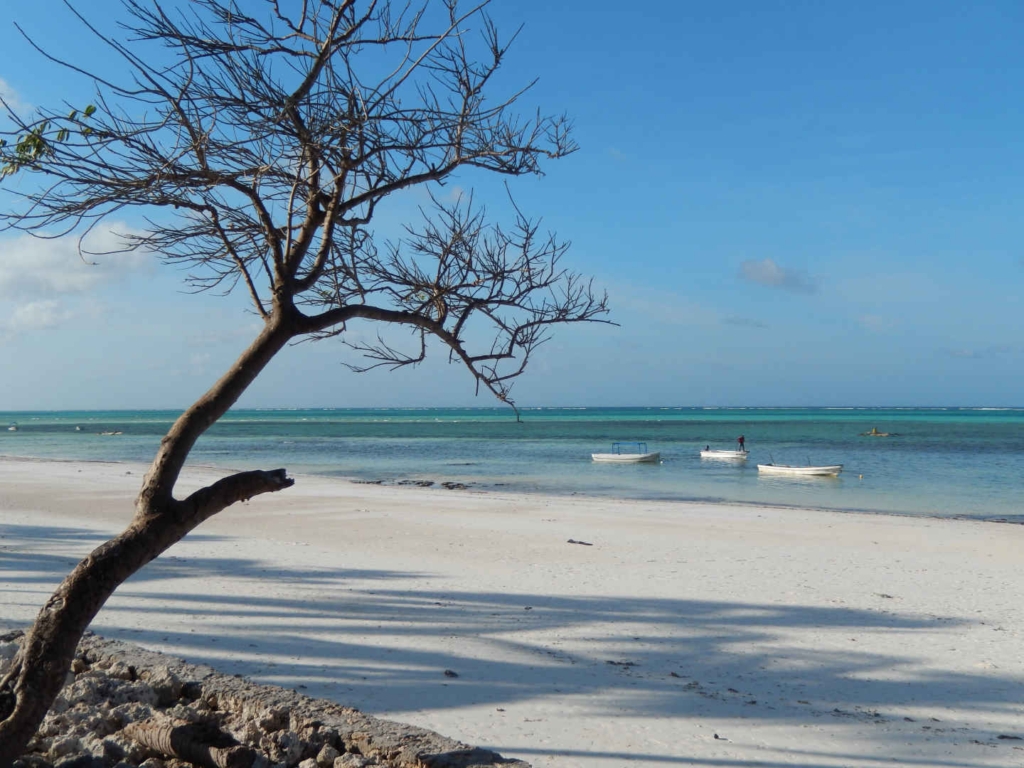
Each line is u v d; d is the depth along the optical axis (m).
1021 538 17.44
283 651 8.03
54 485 28.17
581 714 6.38
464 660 7.88
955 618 10.05
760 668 7.89
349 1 3.96
